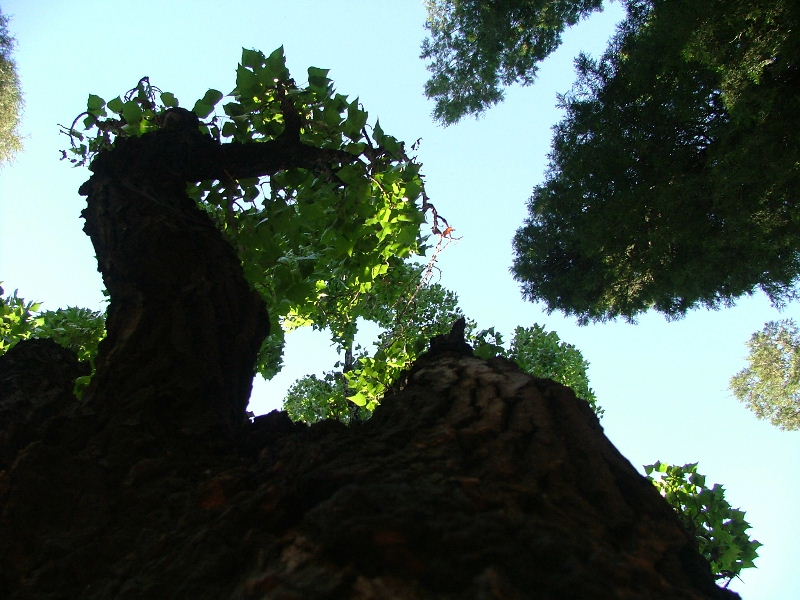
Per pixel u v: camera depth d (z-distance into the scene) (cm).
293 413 1180
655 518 189
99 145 457
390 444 211
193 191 446
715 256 1277
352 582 147
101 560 202
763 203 1141
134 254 312
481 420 218
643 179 1318
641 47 1254
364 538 156
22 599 190
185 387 275
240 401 306
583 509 179
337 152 436
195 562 183
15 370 344
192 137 398
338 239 447
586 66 1394
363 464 193
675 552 178
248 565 174
